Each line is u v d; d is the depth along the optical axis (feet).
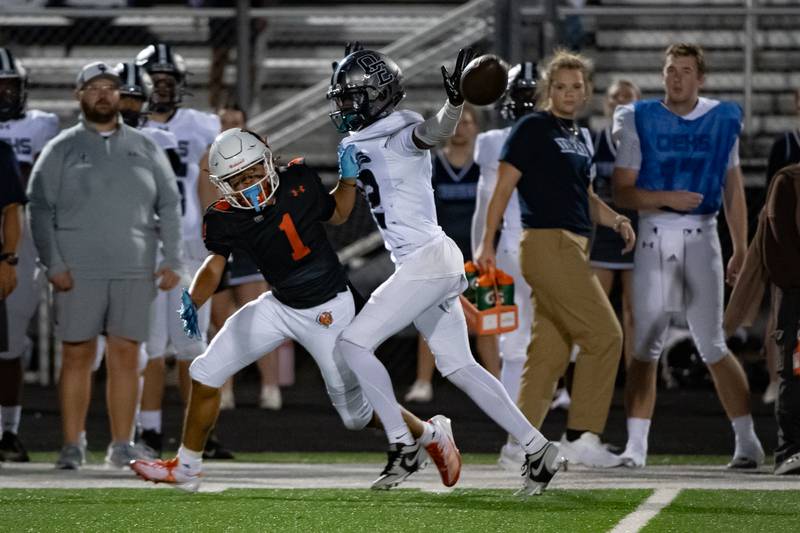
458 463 62.64
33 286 83.35
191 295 61.31
